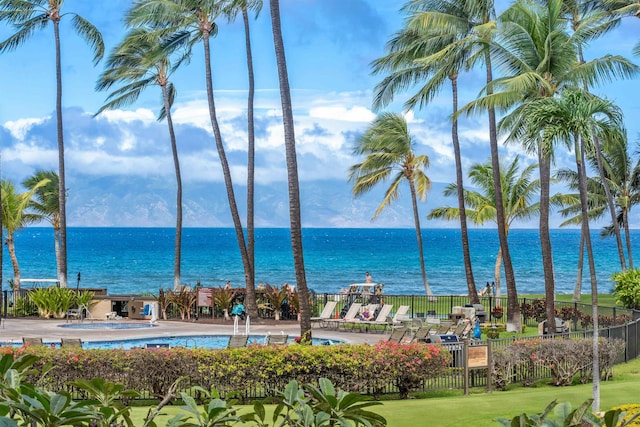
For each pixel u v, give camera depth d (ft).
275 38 64.28
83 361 44.80
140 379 45.42
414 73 105.70
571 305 100.94
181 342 78.84
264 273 312.09
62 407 14.28
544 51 76.23
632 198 150.00
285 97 63.46
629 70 74.18
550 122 44.47
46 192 160.35
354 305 92.17
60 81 115.65
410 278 297.12
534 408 43.11
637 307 104.94
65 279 112.98
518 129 77.41
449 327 74.69
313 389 15.79
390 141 134.10
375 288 120.26
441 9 99.45
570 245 527.81
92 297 101.55
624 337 67.05
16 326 88.84
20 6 114.21
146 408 40.81
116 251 439.22
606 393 48.80
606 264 368.68
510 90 76.43
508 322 92.84
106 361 45.09
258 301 103.71
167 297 100.58
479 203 141.38
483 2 91.97
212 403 15.42
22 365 17.19
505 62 81.15
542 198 81.71
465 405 44.06
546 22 76.28
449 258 396.78
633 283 105.40
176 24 104.83
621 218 156.35
